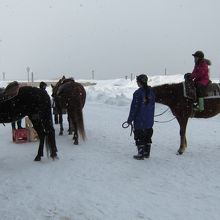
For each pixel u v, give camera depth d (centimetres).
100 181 509
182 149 652
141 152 618
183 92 652
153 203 425
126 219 383
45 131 615
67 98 721
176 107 659
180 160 611
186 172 544
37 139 789
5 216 400
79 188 482
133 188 479
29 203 435
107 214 396
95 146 723
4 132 905
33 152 687
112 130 895
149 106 605
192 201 429
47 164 599
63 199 445
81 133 732
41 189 481
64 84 745
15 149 717
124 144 741
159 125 953
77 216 395
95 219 385
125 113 1217
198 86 647
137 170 559
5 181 519
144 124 608
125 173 545
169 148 698
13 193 470
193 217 385
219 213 394
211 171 546
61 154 662
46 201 440
